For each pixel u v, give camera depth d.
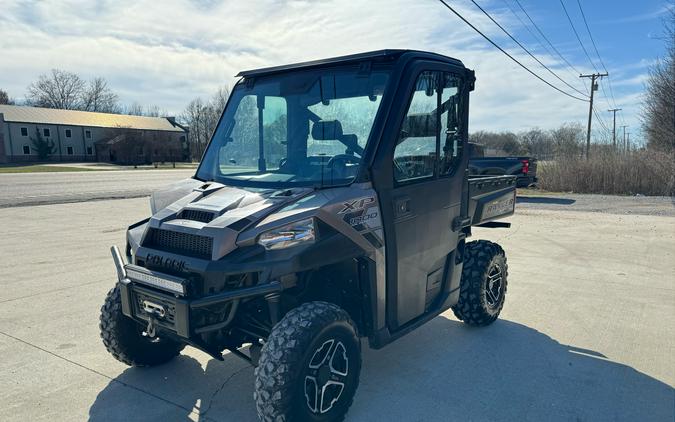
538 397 3.51
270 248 2.77
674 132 26.89
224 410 3.36
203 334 3.00
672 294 6.04
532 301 5.77
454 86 3.96
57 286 6.24
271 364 2.67
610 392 3.58
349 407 3.09
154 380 3.79
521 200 17.59
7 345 4.40
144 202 16.58
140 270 3.03
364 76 3.46
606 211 14.28
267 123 3.72
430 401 3.46
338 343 2.94
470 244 4.93
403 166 3.46
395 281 3.42
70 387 3.66
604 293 6.09
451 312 5.40
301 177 3.35
